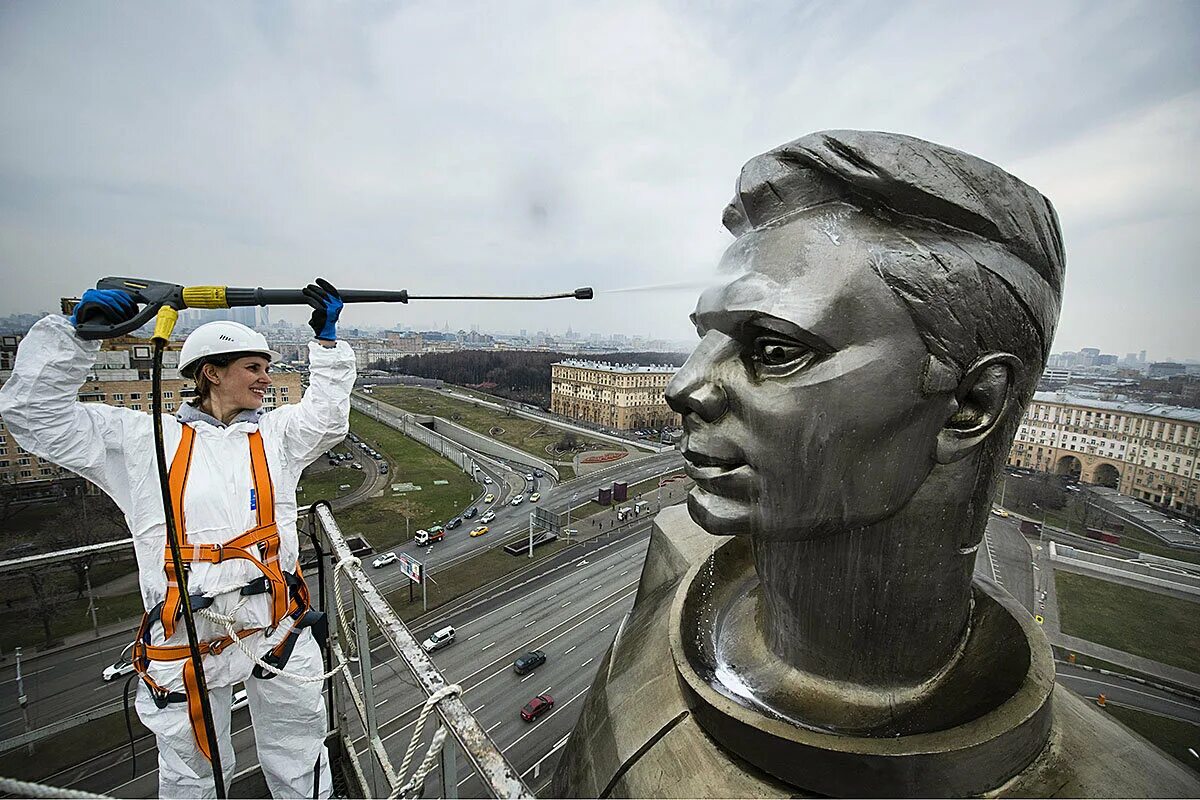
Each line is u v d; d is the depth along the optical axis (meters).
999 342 1.57
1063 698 1.94
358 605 2.48
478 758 1.40
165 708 2.35
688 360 1.86
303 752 2.75
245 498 2.51
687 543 3.16
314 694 2.77
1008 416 1.66
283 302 2.64
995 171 1.57
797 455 1.62
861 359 1.53
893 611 1.81
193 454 2.46
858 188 1.58
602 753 2.19
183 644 2.35
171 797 2.36
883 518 1.67
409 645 1.87
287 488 2.75
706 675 2.01
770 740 1.61
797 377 1.59
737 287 1.67
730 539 2.82
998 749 1.49
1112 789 1.57
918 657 1.87
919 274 1.50
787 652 2.04
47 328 2.11
